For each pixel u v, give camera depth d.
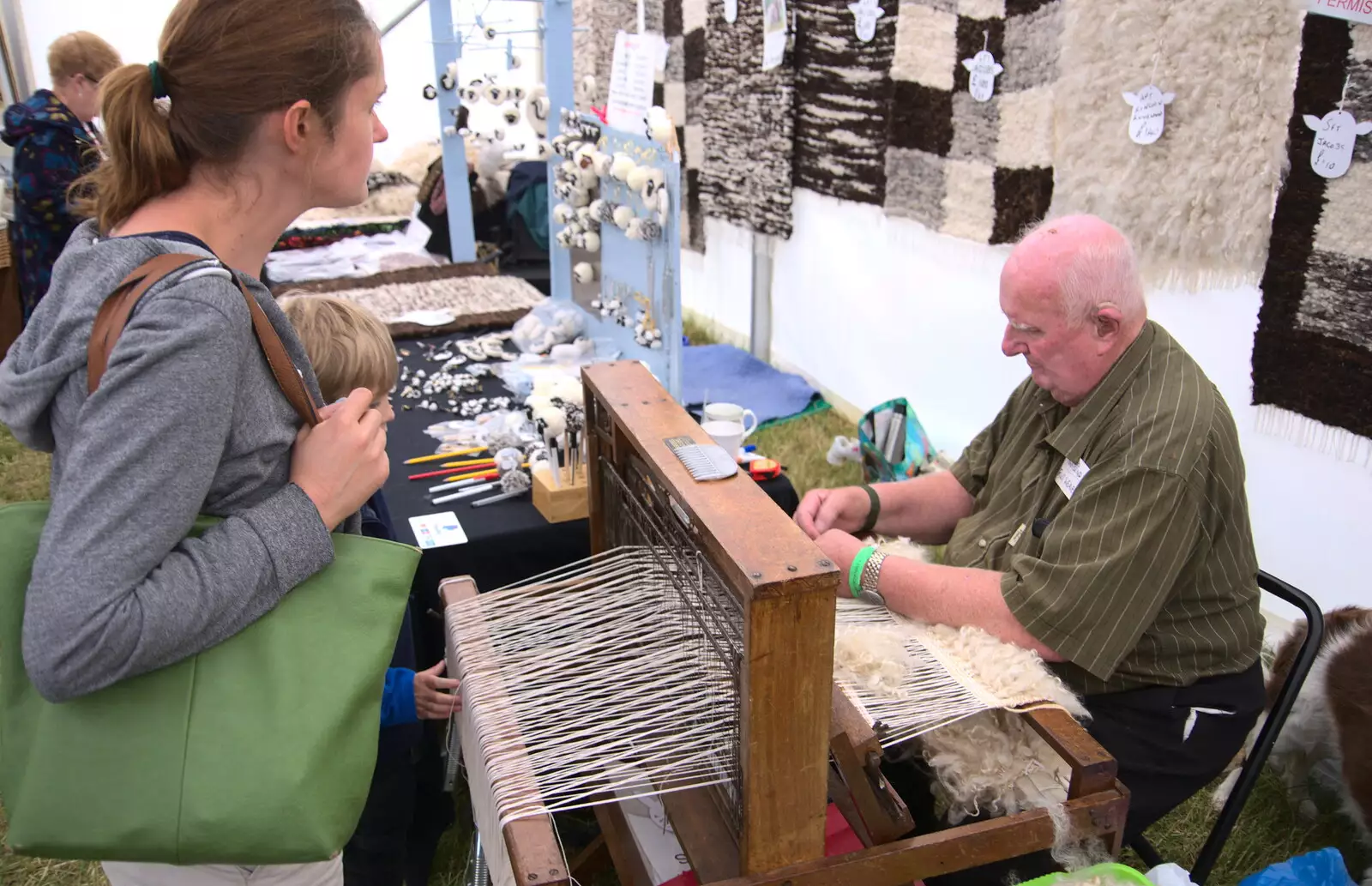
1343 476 2.06
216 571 0.82
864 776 1.08
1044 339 1.44
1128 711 1.44
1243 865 1.85
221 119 0.85
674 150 2.51
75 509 0.75
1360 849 1.85
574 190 3.02
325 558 0.91
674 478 1.08
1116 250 1.40
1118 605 1.33
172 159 0.86
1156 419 1.37
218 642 0.86
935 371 3.44
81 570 0.75
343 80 0.89
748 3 4.01
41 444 0.86
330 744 0.88
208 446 0.80
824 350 4.16
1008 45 2.68
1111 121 2.36
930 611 1.44
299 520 0.88
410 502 2.07
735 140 4.39
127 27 5.29
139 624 0.77
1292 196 1.99
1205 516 1.37
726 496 1.04
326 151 0.90
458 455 2.33
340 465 0.92
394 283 3.94
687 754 1.14
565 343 3.19
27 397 0.81
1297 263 2.01
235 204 0.89
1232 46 2.03
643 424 1.24
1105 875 1.08
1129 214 2.35
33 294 3.48
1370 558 2.03
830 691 0.95
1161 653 1.43
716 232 4.98
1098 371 1.45
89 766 0.84
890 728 1.16
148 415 0.76
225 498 0.89
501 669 1.24
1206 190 2.16
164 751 0.85
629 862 1.32
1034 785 1.30
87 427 0.76
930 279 3.36
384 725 1.37
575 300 3.35
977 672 1.29
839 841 1.31
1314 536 2.15
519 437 2.33
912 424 3.14
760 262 4.48
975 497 1.86
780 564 0.90
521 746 1.10
